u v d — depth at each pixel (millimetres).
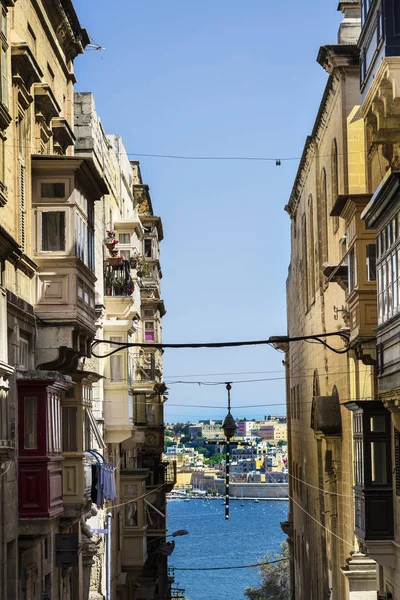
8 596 23453
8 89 23297
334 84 37000
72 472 29922
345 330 33812
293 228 60000
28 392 24422
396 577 28141
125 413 43031
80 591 33312
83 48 35594
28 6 27547
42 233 26391
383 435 28359
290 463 65562
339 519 38438
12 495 23531
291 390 63781
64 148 31828
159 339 76875
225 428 37312
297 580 60812
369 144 33844
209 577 158375
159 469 62531
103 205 43281
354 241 29156
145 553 50312
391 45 25031
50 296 26250
